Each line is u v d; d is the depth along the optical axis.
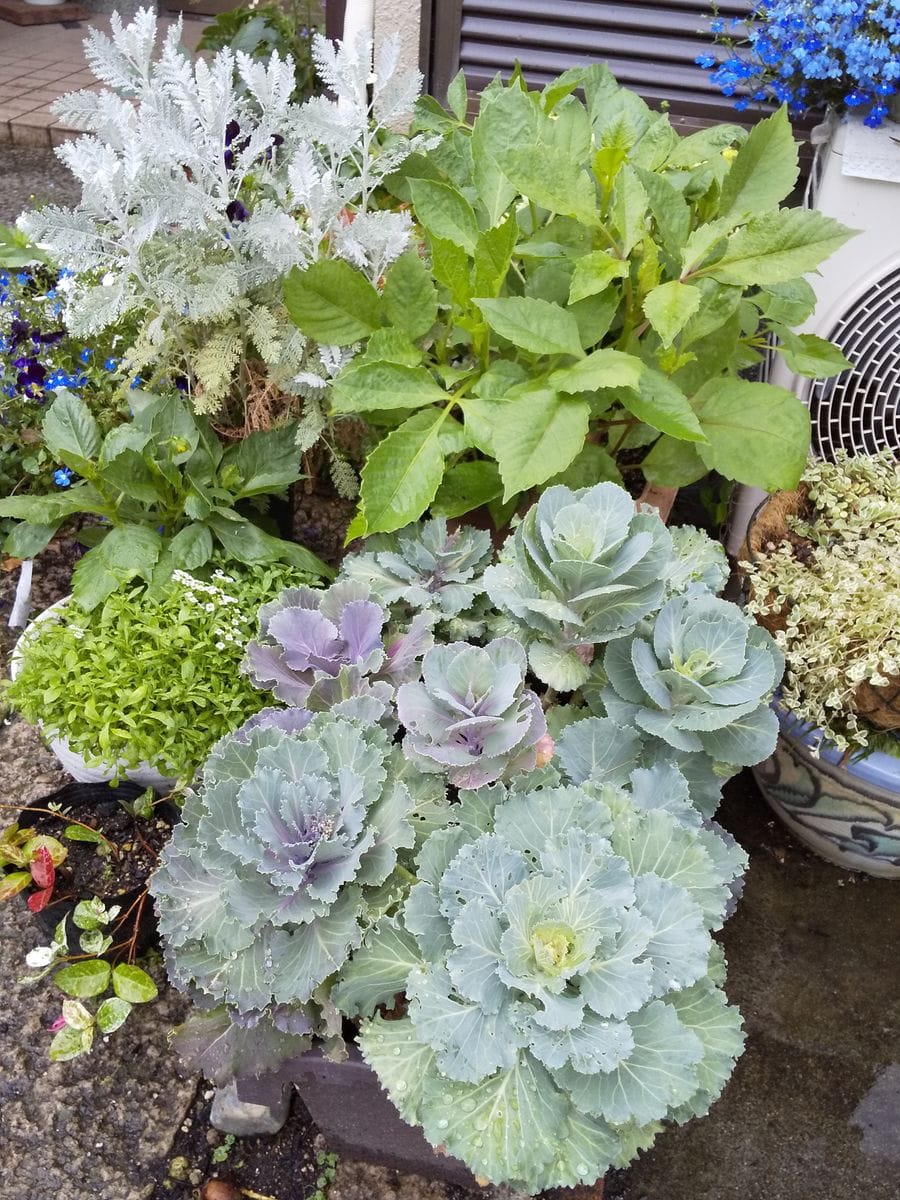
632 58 2.43
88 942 1.55
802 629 1.61
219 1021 1.20
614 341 1.92
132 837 1.71
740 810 2.10
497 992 1.04
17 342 2.25
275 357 1.86
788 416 1.69
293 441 1.96
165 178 1.82
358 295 1.75
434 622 1.48
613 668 1.31
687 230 1.64
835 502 1.79
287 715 1.34
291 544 1.85
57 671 1.60
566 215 1.69
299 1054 1.19
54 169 4.40
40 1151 1.52
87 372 2.24
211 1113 1.53
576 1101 1.01
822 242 1.56
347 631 1.41
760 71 2.14
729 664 1.24
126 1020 1.66
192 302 1.83
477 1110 1.03
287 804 1.14
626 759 1.29
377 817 1.19
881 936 1.90
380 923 1.14
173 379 2.18
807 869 2.00
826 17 1.88
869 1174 1.57
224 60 1.88
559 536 1.27
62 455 1.76
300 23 3.53
